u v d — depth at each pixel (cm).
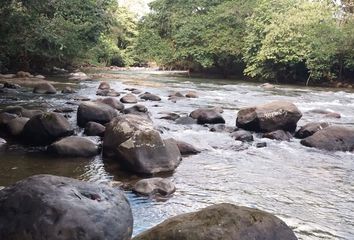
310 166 851
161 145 803
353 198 668
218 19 3478
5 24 1777
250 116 1180
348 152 978
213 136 1089
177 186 696
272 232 360
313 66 2745
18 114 1130
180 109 1495
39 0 1861
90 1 2795
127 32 5319
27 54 2608
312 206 627
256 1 3369
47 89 1786
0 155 843
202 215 363
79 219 407
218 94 2039
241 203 630
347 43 2678
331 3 3116
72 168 772
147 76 3200
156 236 348
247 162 867
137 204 606
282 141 1077
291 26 2836
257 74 3120
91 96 1725
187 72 3878
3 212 411
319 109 1552
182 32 3631
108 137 857
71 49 2620
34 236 392
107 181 706
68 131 959
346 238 520
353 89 2547
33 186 431
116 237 423
